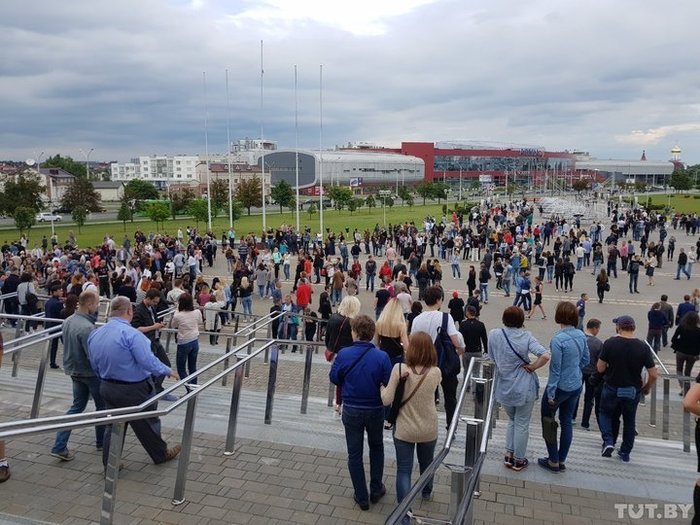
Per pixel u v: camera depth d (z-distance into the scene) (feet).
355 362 17.89
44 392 28.86
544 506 18.35
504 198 453.99
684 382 28.94
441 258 129.59
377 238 143.54
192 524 16.43
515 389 20.71
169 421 24.97
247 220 260.83
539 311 79.71
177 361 33.17
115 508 17.19
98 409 21.86
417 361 17.30
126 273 82.17
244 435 23.34
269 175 473.26
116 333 19.39
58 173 456.86
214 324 59.26
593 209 262.67
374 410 17.76
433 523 15.17
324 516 17.11
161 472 19.69
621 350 22.91
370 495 18.08
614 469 22.04
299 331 62.13
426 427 17.30
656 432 33.99
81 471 19.62
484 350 29.66
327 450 21.95
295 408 29.60
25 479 18.93
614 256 103.91
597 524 17.29
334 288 81.76
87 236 195.00
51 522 16.20
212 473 19.70
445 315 24.32
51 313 40.04
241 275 78.74
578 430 31.63
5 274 70.49
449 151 591.78
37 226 231.30
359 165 498.69
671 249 123.24
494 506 18.30
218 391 33.37
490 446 24.00
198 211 213.87
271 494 18.35
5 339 47.32
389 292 59.26
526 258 96.94
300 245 137.39
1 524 15.70
